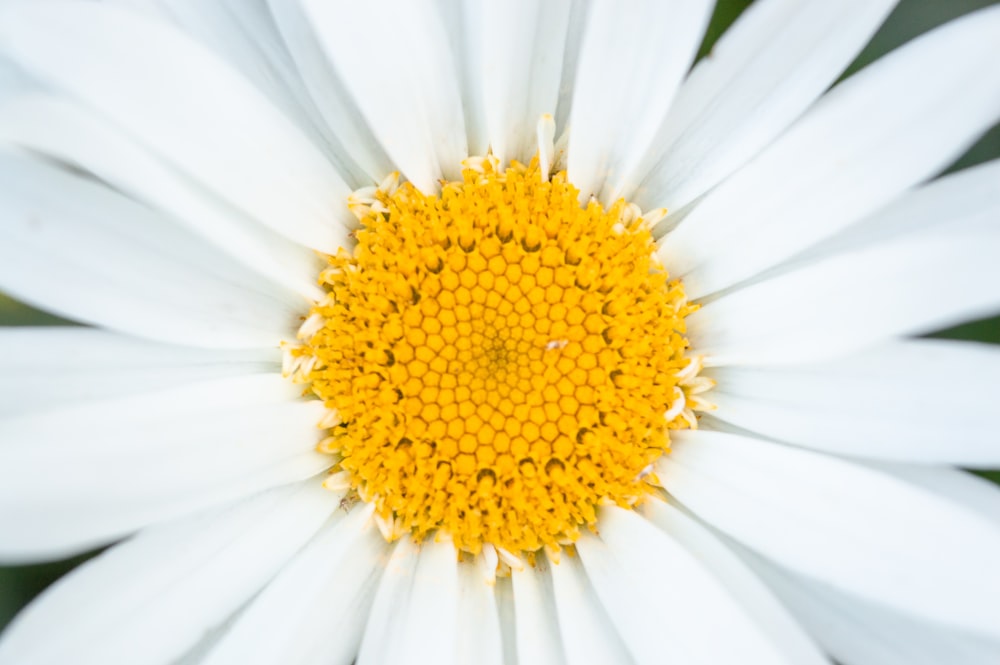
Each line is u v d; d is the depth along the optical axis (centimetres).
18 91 11
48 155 11
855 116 11
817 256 12
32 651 10
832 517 11
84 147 10
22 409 11
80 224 11
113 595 11
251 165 11
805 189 12
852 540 11
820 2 11
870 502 11
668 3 11
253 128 11
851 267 11
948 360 11
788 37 12
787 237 12
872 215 12
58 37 11
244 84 11
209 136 11
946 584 11
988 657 11
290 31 12
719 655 11
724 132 12
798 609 12
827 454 12
